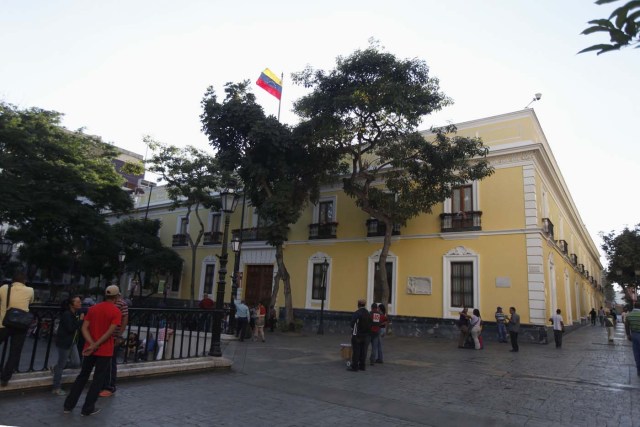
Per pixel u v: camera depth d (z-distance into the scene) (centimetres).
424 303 2044
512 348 1466
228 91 2056
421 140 1750
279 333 1928
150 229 3334
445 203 2091
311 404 669
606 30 195
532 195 1867
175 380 784
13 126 1725
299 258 2561
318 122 1845
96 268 2978
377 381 874
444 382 880
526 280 1811
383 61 1747
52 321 682
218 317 962
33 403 579
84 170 2089
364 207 1955
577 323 2977
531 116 1950
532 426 583
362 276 2277
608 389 826
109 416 547
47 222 1812
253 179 2081
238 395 701
